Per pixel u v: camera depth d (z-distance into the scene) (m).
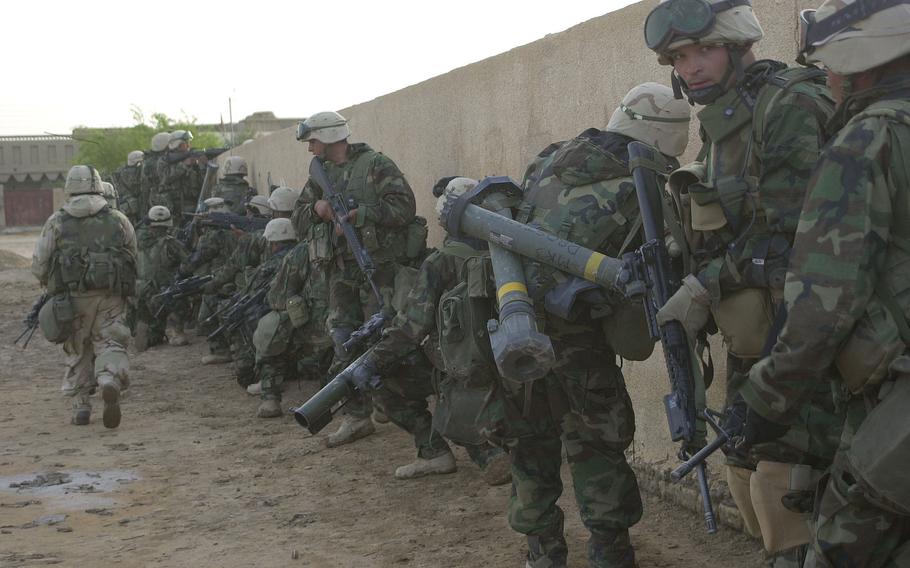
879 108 1.99
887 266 1.97
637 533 4.13
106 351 6.79
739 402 2.37
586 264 3.01
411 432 5.31
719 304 2.62
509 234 3.16
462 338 3.52
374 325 5.18
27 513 4.93
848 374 2.02
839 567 2.07
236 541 4.37
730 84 2.62
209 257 9.92
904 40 2.02
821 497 2.15
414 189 7.73
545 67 5.60
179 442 6.43
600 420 3.29
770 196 2.47
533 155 5.81
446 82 7.00
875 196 1.94
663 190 3.11
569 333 3.26
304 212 6.28
